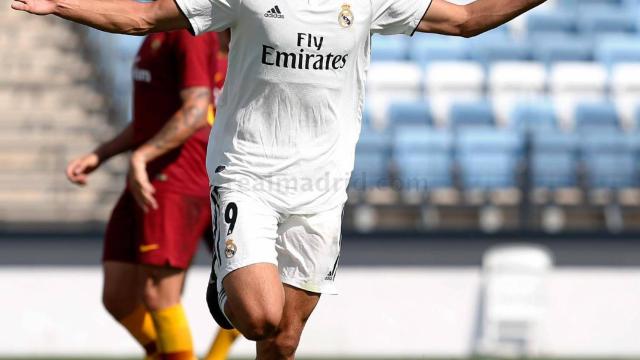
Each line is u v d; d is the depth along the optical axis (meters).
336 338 34.97
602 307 35.75
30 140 41.22
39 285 34.50
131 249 20.80
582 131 44.59
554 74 49.88
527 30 54.19
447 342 35.31
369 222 39.25
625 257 35.78
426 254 35.41
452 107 47.59
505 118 47.97
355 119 16.02
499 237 35.62
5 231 34.50
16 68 47.09
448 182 42.16
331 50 15.06
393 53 51.44
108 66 44.88
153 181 20.34
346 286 35.16
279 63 14.99
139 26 14.80
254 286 14.70
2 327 34.34
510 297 35.47
